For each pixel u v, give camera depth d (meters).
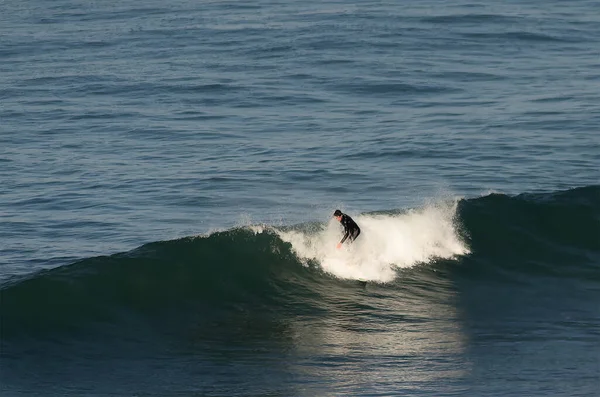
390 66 172.50
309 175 114.94
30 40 194.75
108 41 193.00
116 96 154.25
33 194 108.00
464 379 64.25
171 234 95.62
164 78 164.25
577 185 111.38
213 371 65.44
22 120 140.38
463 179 113.25
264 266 80.25
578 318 75.94
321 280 80.94
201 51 183.62
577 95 152.25
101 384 63.19
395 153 123.38
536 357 68.06
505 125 135.88
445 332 72.69
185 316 73.62
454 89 158.25
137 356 67.31
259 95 154.38
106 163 120.12
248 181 112.62
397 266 84.06
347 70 169.75
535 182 112.25
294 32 196.88
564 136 130.25
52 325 69.44
